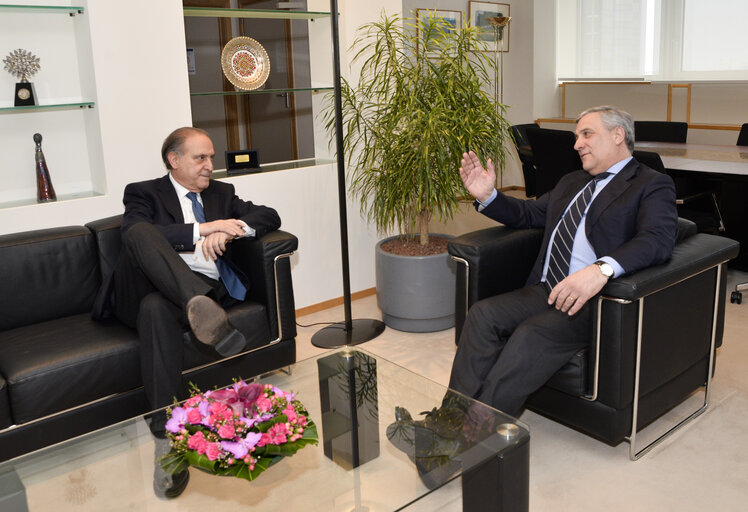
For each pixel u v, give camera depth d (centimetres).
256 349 264
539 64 677
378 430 179
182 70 307
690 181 373
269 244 261
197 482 158
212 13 321
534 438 238
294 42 387
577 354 215
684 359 231
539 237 269
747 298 368
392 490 155
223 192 284
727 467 215
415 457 166
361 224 379
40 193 289
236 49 331
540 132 406
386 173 326
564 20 680
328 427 181
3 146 295
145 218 260
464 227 535
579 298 202
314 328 347
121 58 291
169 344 227
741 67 572
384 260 333
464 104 320
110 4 285
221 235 249
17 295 251
